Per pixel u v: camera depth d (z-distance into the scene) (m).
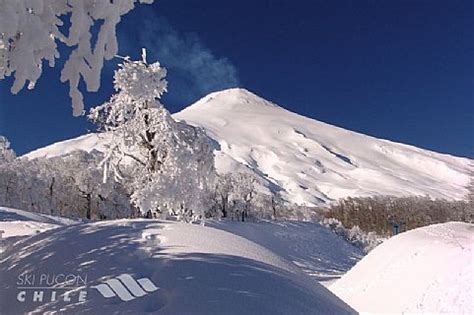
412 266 14.48
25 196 57.16
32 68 4.70
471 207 31.20
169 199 19.12
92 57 4.98
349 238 75.94
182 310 4.96
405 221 102.31
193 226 7.47
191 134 20.33
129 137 19.83
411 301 12.71
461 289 12.09
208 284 5.46
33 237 7.05
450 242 15.06
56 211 60.03
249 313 5.14
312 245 62.50
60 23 4.96
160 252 6.15
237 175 73.06
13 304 5.20
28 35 4.64
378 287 14.62
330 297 6.68
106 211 54.75
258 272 6.11
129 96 19.78
